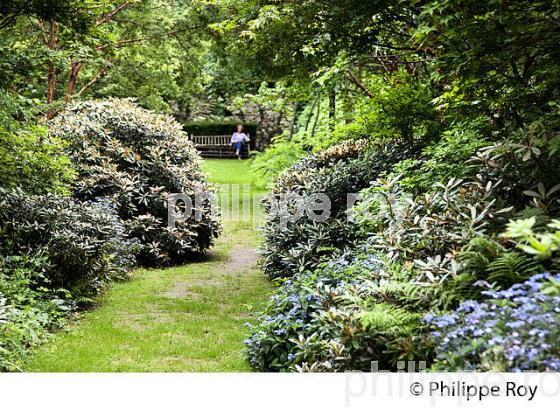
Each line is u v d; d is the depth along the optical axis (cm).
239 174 1994
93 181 931
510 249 380
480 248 378
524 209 427
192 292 762
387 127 809
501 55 486
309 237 760
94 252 690
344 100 1203
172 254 997
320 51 744
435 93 764
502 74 526
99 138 1002
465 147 578
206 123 2700
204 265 959
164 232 965
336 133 1095
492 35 456
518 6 434
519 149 427
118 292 752
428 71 845
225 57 1505
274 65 816
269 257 820
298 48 739
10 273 611
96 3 734
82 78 1694
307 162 1008
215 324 606
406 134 798
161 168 1014
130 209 962
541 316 281
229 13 836
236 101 1528
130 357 498
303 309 473
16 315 507
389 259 441
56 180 730
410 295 381
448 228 430
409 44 748
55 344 527
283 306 500
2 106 648
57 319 593
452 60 489
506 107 554
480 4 426
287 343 451
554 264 347
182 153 1092
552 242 288
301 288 516
